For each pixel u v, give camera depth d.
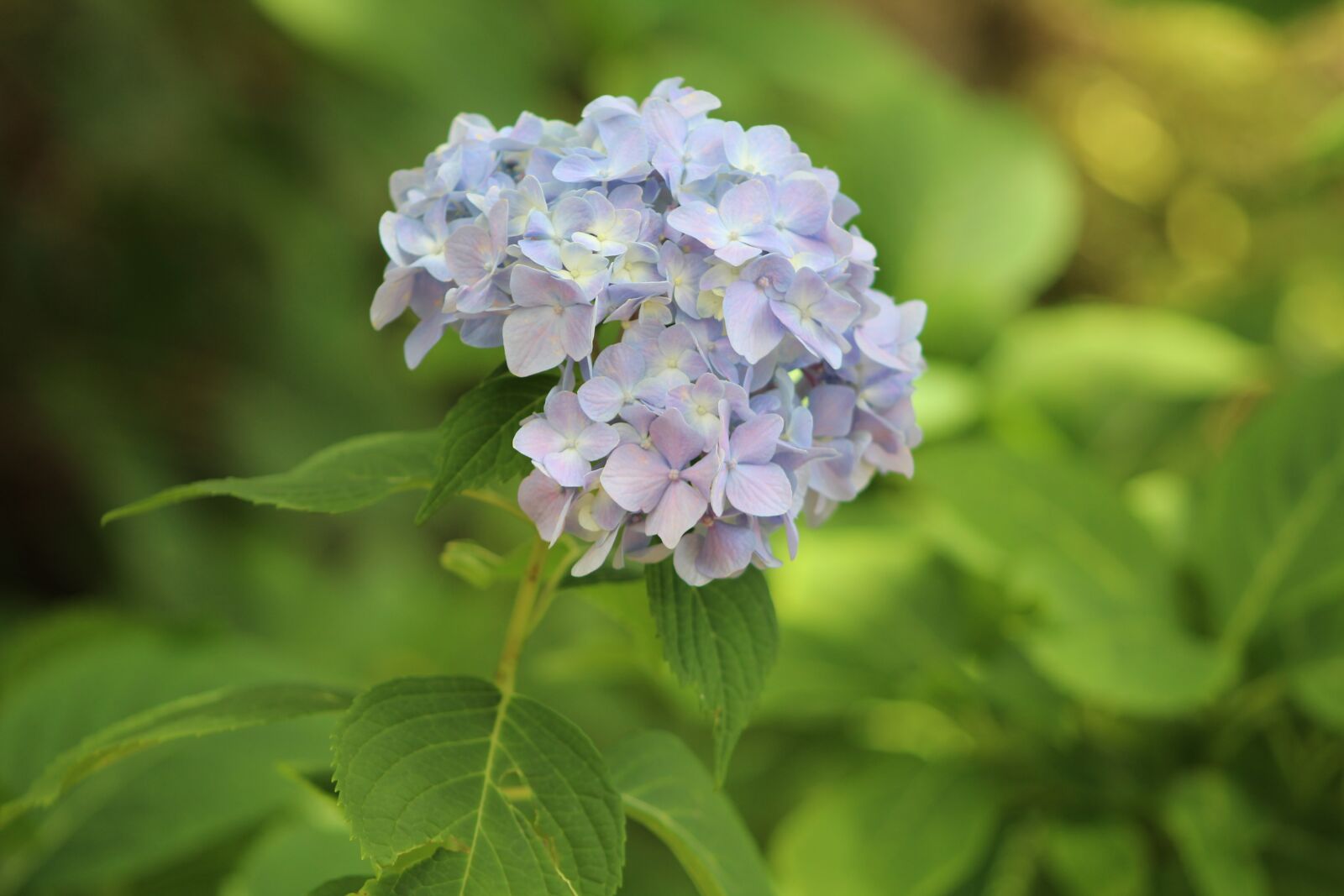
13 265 1.74
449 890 0.71
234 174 1.77
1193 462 1.62
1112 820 1.15
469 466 0.73
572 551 0.78
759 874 0.80
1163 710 1.03
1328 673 1.09
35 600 1.70
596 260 0.71
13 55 1.66
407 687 0.75
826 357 0.72
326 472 0.78
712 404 0.71
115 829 0.92
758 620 0.75
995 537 1.19
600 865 0.73
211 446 1.79
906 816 1.15
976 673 1.19
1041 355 1.70
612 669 1.28
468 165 0.75
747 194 0.72
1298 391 1.24
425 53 1.77
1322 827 1.13
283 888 0.91
